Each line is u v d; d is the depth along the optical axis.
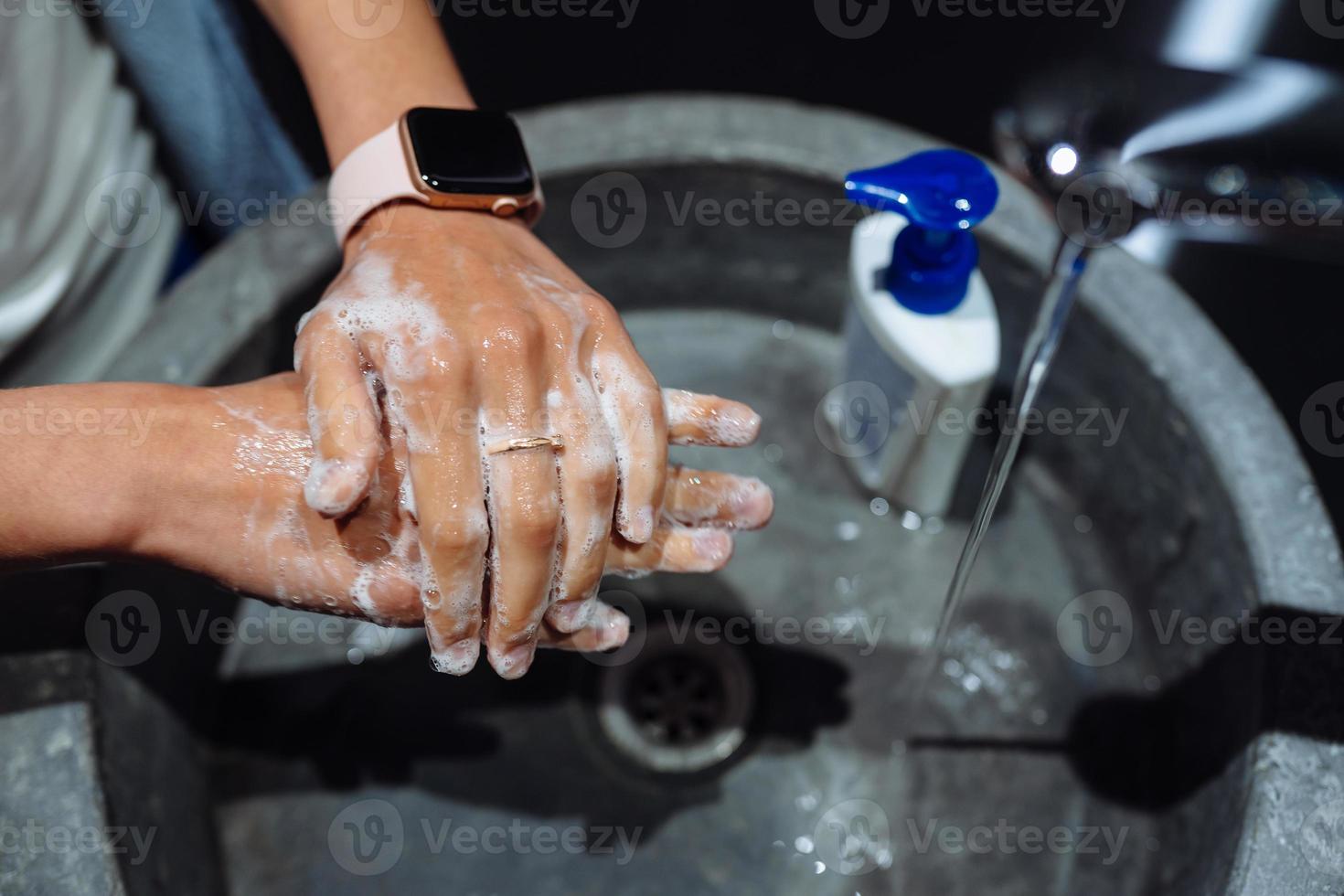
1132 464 0.55
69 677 0.41
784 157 0.56
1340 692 0.41
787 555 0.59
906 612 0.58
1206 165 0.37
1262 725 0.41
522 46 0.84
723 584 0.58
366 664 0.56
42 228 0.58
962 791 0.53
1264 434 0.47
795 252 0.62
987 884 0.50
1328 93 0.39
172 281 0.73
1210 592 0.49
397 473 0.39
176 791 0.49
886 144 0.57
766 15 0.85
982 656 0.56
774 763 0.54
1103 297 0.51
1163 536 0.54
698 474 0.42
